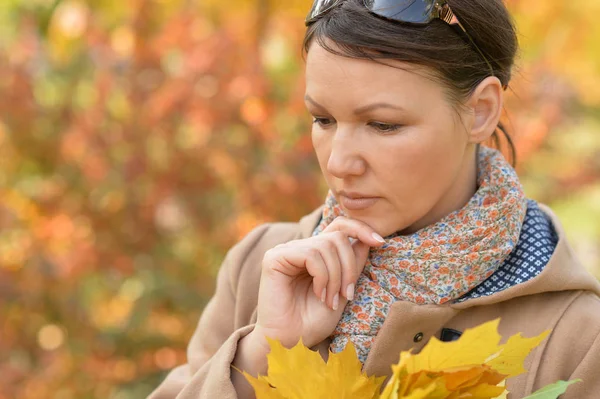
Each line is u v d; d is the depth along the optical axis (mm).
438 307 1598
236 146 4324
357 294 1633
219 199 4625
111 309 4812
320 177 4285
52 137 4660
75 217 4617
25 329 4730
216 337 1914
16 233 4625
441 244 1599
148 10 4562
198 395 1640
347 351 1456
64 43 4746
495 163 1681
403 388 1302
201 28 4496
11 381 4508
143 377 4719
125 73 4527
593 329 1590
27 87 4613
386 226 1583
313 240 1614
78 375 4617
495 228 1609
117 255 4574
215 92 4289
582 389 1560
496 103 1610
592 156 5699
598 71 5551
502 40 1610
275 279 1618
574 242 6398
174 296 4676
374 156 1510
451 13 1524
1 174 4684
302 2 4602
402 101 1476
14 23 5352
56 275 4586
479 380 1339
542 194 5566
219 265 4766
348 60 1472
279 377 1416
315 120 1600
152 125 4395
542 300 1651
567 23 5215
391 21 1471
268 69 4480
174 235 4738
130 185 4559
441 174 1551
